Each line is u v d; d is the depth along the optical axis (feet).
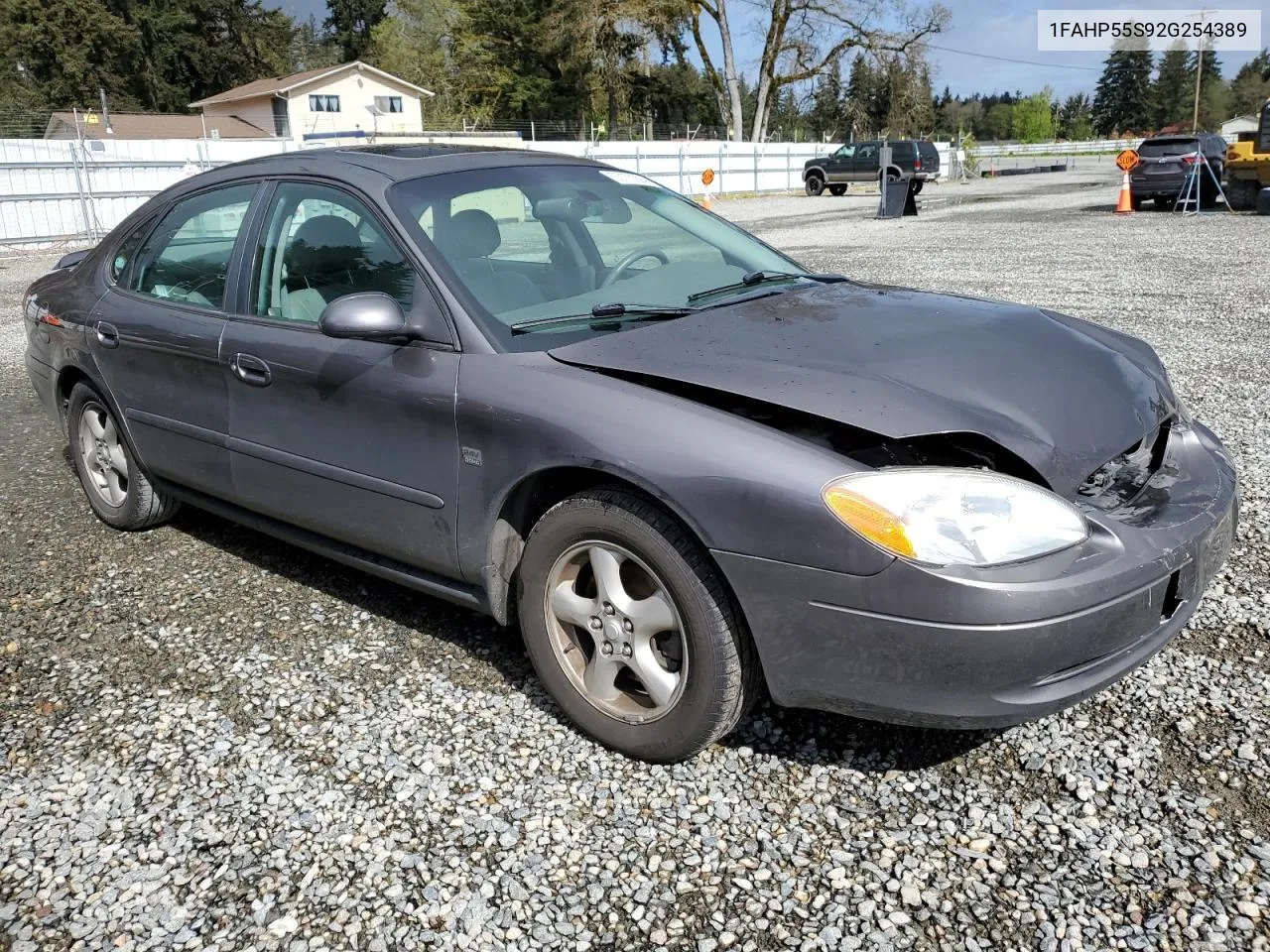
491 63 191.31
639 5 139.54
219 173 12.75
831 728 9.18
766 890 7.27
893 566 7.18
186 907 7.23
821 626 7.53
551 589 9.11
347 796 8.42
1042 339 9.59
